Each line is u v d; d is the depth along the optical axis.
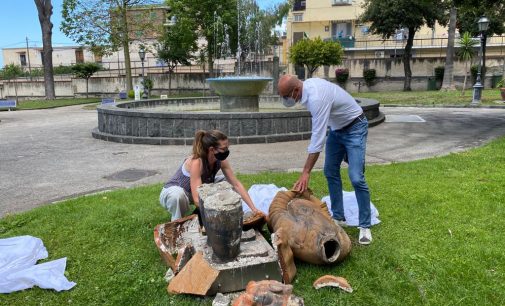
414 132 10.40
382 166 6.38
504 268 3.10
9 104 23.53
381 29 29.67
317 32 41.28
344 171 6.11
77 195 5.51
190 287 2.81
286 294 2.35
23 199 5.44
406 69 29.62
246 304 2.30
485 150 7.38
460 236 3.65
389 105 18.86
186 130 9.27
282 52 43.34
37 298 2.94
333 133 3.79
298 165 6.89
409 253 3.37
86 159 7.99
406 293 2.84
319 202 3.75
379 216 4.18
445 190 4.95
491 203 4.44
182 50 31.02
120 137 9.88
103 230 4.01
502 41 34.19
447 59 26.05
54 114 20.17
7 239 3.70
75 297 2.94
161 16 32.66
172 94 32.06
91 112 20.84
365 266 3.19
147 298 2.88
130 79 28.36
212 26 27.69
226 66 36.00
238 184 3.76
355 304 2.74
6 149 9.51
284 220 3.31
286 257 2.96
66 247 3.69
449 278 2.98
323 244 3.08
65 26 26.89
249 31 31.22
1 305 2.85
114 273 3.24
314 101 3.42
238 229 2.83
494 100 18.59
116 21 27.39
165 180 6.21
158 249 3.32
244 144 8.96
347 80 31.89
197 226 3.46
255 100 11.90
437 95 22.53
